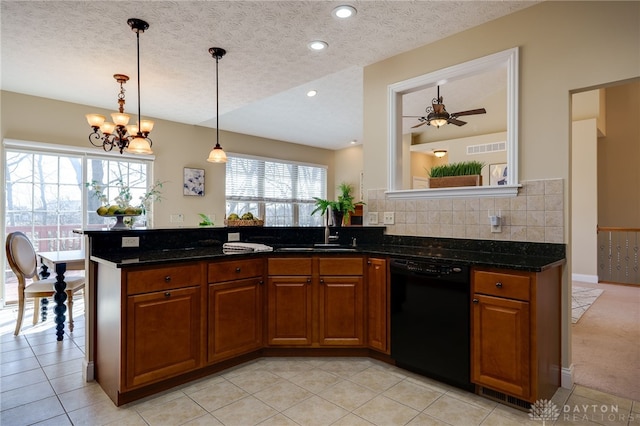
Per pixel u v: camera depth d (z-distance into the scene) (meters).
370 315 2.84
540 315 2.08
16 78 3.82
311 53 3.25
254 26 2.76
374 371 2.68
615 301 4.73
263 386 2.45
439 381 2.51
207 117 5.47
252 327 2.79
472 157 7.20
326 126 6.82
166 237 2.93
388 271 2.73
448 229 3.02
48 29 2.76
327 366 2.77
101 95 4.40
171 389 2.40
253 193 7.29
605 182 6.81
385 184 3.42
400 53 3.28
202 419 2.05
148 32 2.82
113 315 2.24
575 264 6.15
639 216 6.50
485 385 2.22
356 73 4.76
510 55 2.65
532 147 2.58
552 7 2.50
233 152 6.93
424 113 7.00
